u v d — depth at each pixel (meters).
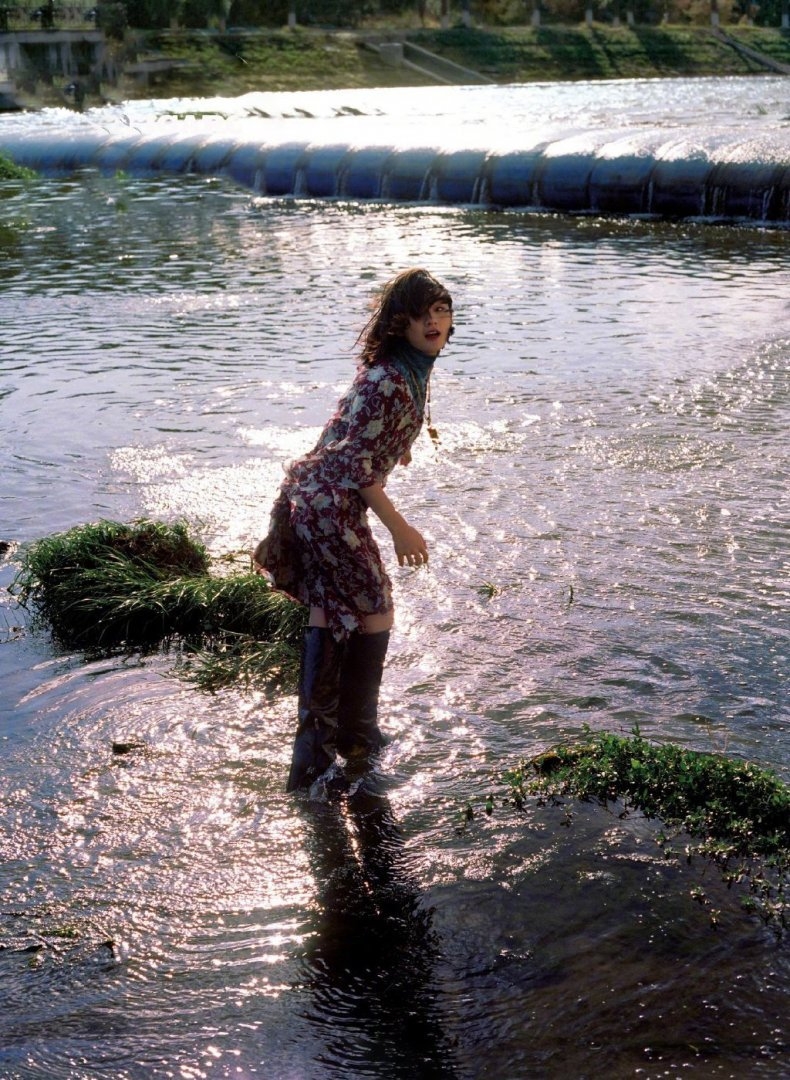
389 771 3.68
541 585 4.99
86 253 15.11
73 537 5.27
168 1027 2.67
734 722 3.88
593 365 8.82
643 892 3.06
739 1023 2.62
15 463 6.89
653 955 2.84
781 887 3.06
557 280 12.62
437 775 3.64
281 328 10.38
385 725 3.94
